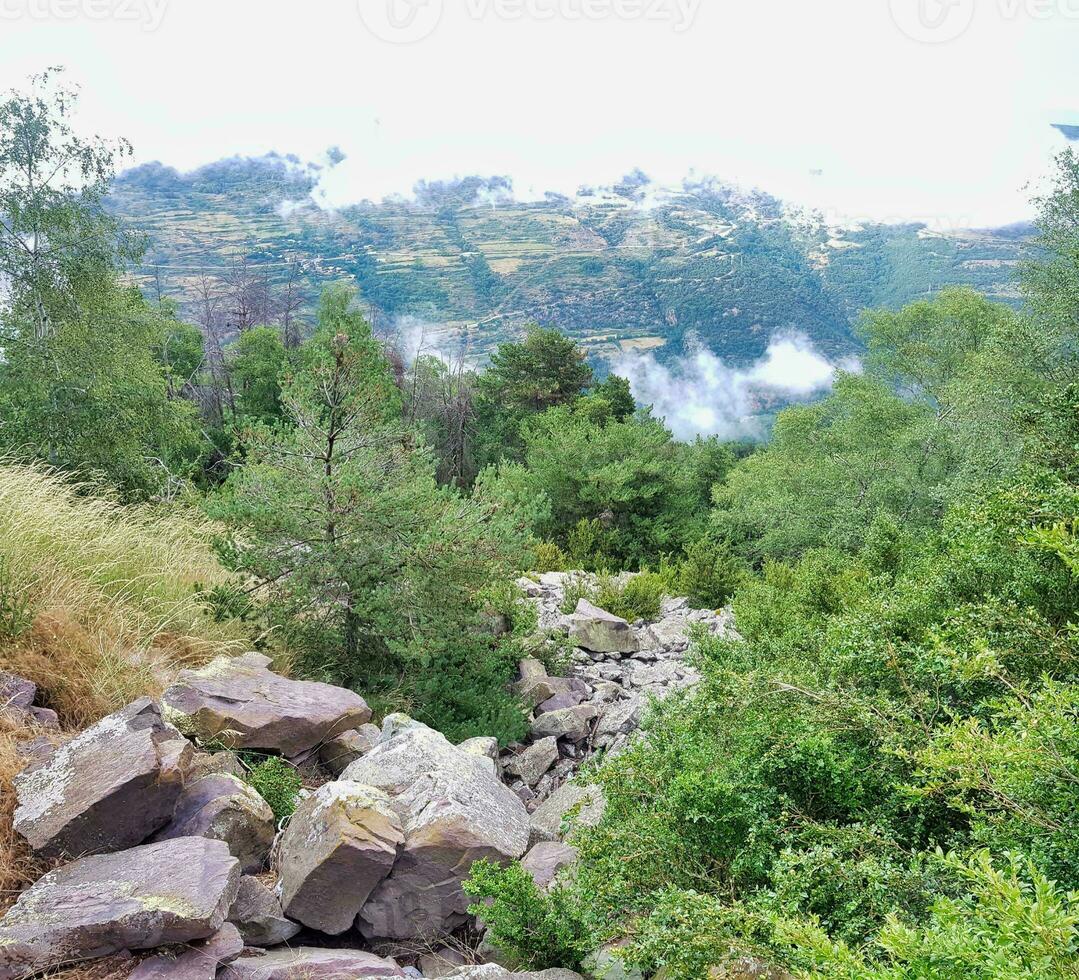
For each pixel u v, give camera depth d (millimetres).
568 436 23656
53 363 16250
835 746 3615
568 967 3703
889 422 27000
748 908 2959
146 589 6727
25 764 4262
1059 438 4832
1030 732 2650
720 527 27484
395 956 4102
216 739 5168
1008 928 1805
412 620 7316
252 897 3855
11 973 3068
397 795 4691
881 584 5902
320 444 7363
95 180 18047
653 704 5805
